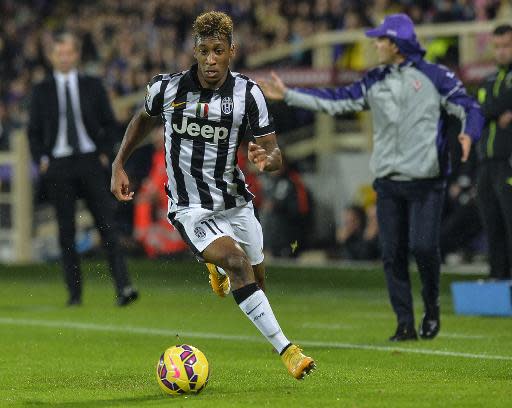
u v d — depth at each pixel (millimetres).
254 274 24344
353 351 29000
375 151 30766
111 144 42438
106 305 44656
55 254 67750
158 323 37938
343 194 63594
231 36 22156
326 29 69438
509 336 32094
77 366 27031
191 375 21359
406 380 23031
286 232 59688
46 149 42312
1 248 69438
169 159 23094
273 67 67500
